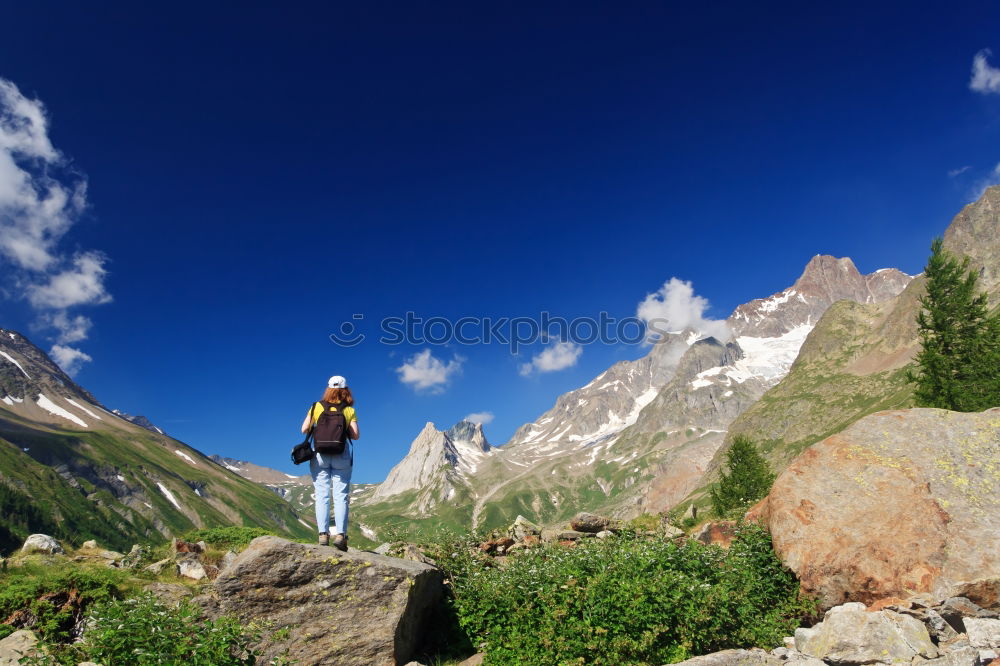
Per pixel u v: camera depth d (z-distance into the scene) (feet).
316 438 34.27
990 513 33.45
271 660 28.73
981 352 145.48
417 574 32.81
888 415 42.75
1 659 26.40
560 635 30.35
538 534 58.59
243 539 51.11
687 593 30.76
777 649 29.73
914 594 31.71
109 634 23.68
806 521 38.06
